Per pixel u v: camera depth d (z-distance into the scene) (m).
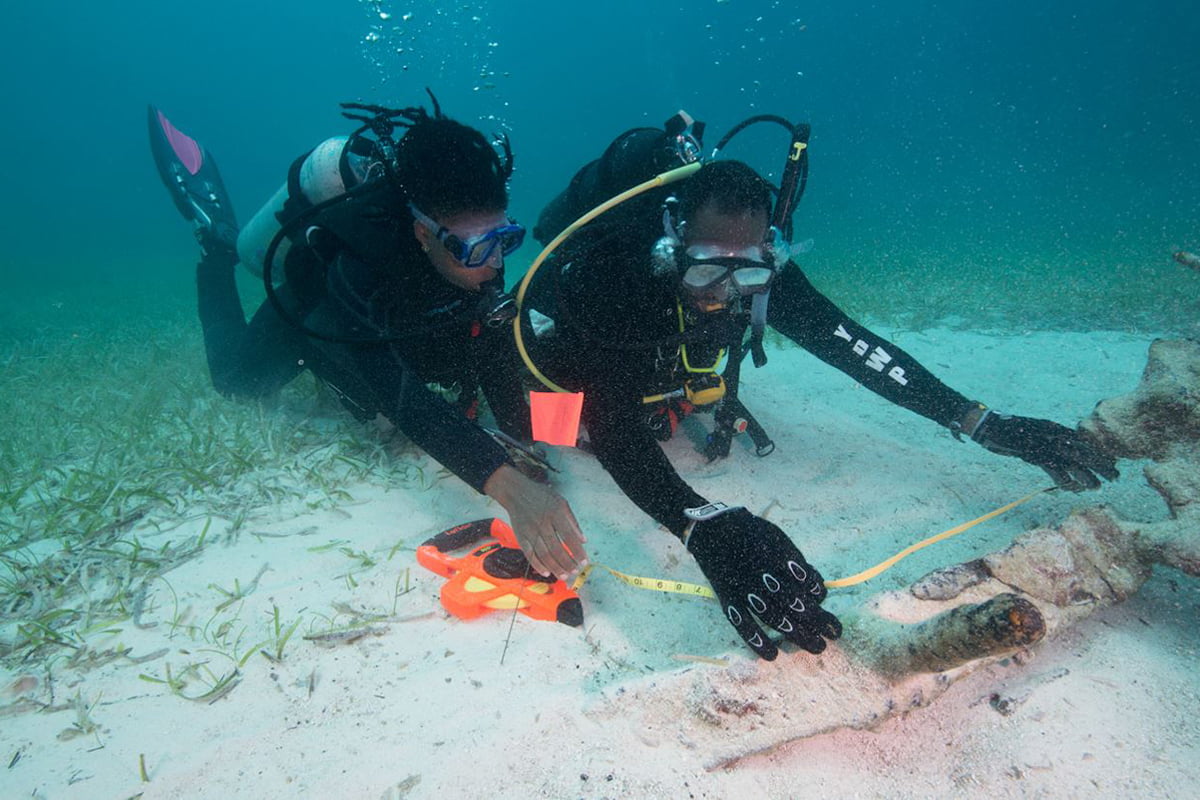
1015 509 1.94
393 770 1.20
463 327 2.12
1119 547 1.40
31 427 3.20
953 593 1.35
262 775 1.21
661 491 1.48
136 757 1.27
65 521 2.23
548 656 1.48
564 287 1.77
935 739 1.22
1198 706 1.20
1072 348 3.42
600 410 1.63
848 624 1.34
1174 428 1.50
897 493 2.10
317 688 1.42
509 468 1.52
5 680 1.50
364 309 1.79
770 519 2.02
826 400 2.90
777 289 2.16
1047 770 1.13
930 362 3.37
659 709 1.26
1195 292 4.39
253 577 1.82
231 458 2.51
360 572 1.82
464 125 1.76
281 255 2.58
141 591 1.77
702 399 2.11
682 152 2.27
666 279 1.70
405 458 2.54
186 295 8.81
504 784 1.15
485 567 1.66
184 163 3.92
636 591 1.71
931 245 9.27
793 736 1.18
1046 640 1.34
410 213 1.75
